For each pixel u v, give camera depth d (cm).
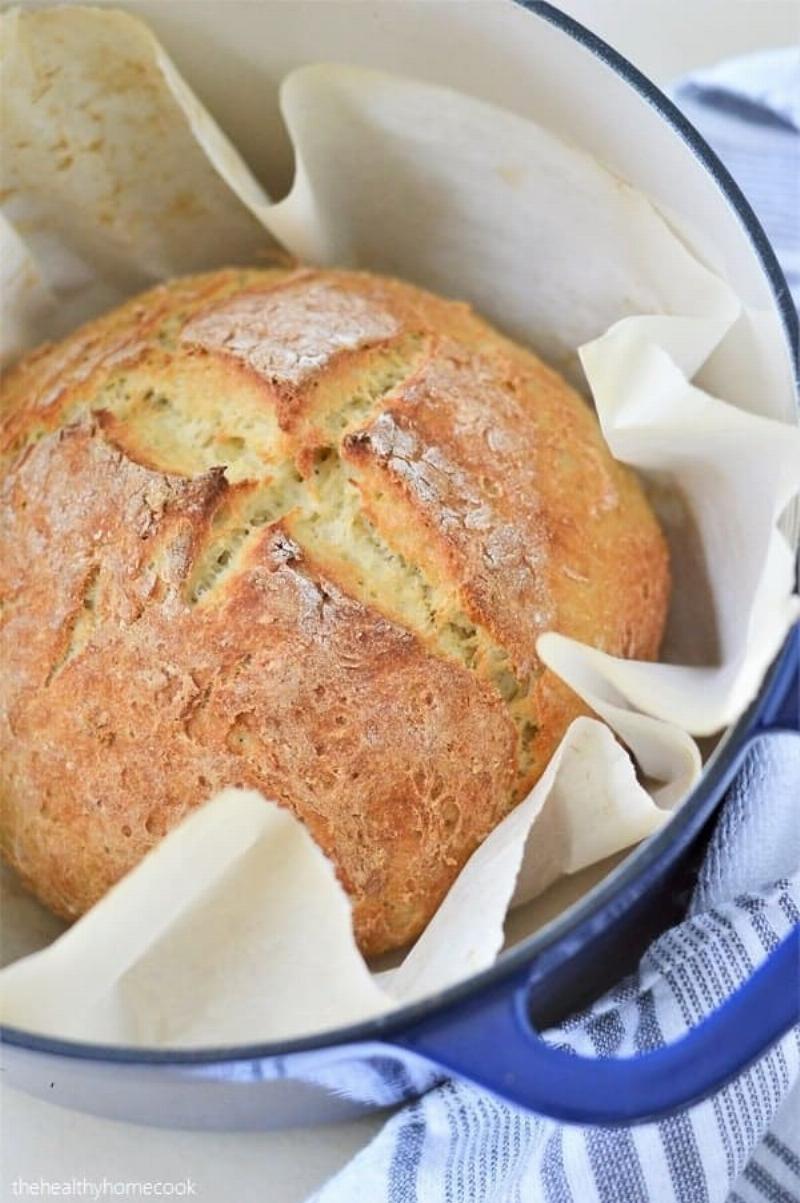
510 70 61
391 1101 60
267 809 54
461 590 59
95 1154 61
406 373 62
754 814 61
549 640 58
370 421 60
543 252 66
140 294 69
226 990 55
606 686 59
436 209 67
